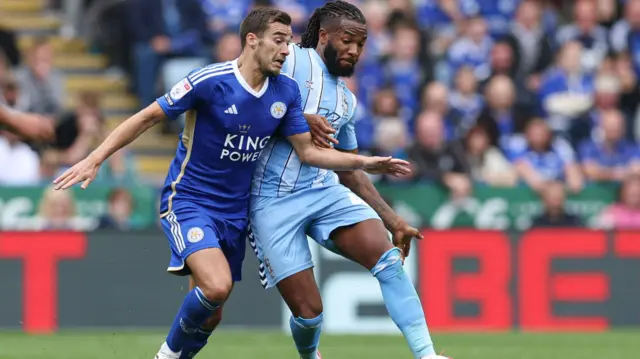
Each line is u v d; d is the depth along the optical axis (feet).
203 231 67.46
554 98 162.61
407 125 155.74
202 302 66.54
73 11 188.34
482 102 156.35
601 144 156.76
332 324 122.62
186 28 167.53
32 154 145.79
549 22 176.24
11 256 120.67
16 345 106.63
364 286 123.03
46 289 120.67
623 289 126.72
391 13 164.55
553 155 150.82
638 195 144.25
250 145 68.59
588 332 124.77
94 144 148.56
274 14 66.69
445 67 165.89
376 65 161.38
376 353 101.04
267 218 70.64
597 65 166.81
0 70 157.07
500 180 146.10
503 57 164.14
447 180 138.41
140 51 166.91
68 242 121.19
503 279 125.29
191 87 66.95
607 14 172.65
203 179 68.80
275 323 122.42
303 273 70.38
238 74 67.41
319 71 70.90
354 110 73.15
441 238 124.98
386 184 138.72
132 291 121.39
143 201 135.64
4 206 133.18
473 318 124.98
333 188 71.67
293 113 69.31
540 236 126.11
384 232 70.08
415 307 69.00
